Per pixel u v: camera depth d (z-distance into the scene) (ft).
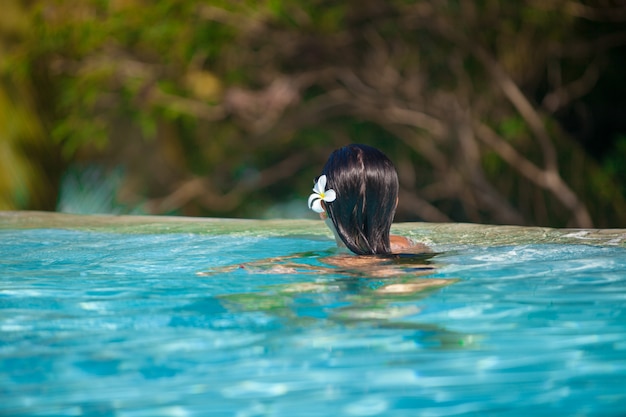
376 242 15.87
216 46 54.75
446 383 8.94
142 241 19.20
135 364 9.78
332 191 15.61
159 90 55.11
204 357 10.00
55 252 17.65
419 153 61.57
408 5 54.03
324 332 10.94
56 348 10.47
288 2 53.57
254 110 56.24
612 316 11.53
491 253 16.37
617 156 55.62
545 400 8.45
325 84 60.54
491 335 10.66
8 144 58.03
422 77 58.18
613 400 8.43
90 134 57.26
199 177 61.16
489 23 54.13
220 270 15.17
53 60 57.21
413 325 11.17
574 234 18.98
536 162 57.47
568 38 56.13
